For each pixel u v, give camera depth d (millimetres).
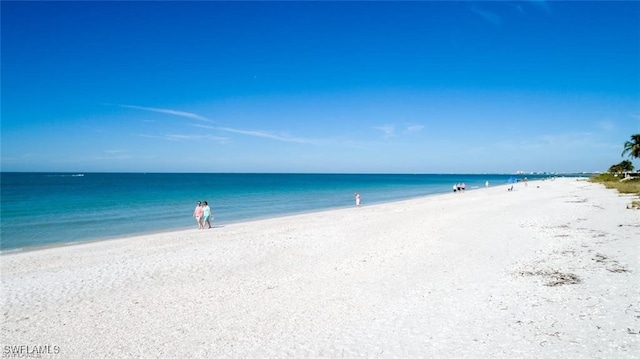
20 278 12906
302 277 12141
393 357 6801
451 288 10344
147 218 30469
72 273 13391
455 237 17641
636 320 7637
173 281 12148
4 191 62750
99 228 25594
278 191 69875
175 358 7141
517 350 6777
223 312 9359
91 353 7480
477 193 56781
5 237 22266
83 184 92375
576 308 8422
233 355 7172
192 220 29484
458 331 7684
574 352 6582
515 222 21641
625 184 57000
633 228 17938
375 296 10047
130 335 8234
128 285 11859
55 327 8805
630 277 10352
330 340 7605
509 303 8977
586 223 19984
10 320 9312
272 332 8102
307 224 24562
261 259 14828
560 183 85625
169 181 122062
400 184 115312
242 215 33281
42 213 33031
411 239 17641
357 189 80375
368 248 16094
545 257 13094
